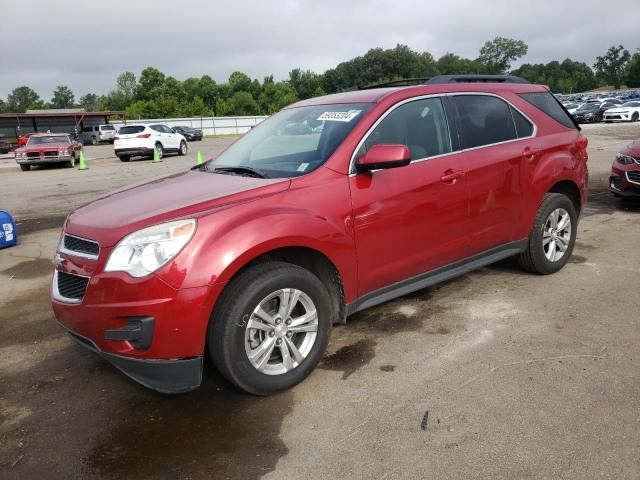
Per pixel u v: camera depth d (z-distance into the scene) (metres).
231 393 3.24
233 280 2.96
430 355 3.56
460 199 4.00
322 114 3.96
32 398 3.31
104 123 52.03
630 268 5.12
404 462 2.53
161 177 4.14
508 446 2.60
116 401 3.23
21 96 144.75
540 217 4.68
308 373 3.27
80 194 12.56
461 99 4.22
